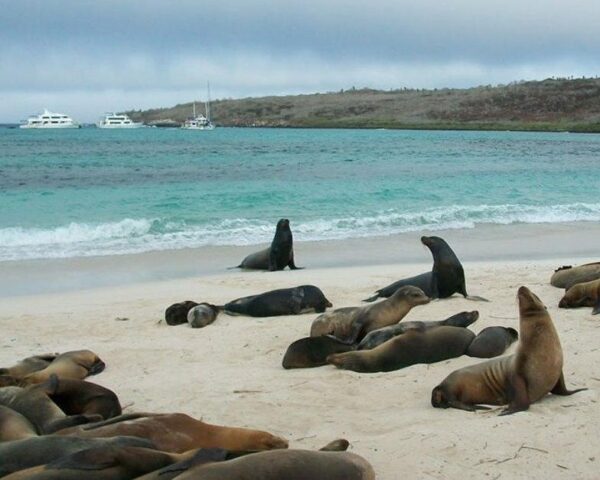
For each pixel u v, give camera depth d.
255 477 4.46
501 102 156.62
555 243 20.19
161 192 29.83
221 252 18.52
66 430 5.76
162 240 19.94
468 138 98.19
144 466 4.71
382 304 10.13
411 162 49.72
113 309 12.36
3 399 6.81
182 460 4.63
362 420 6.89
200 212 24.98
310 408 7.29
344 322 10.23
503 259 17.69
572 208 26.94
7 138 87.19
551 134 121.19
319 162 48.78
